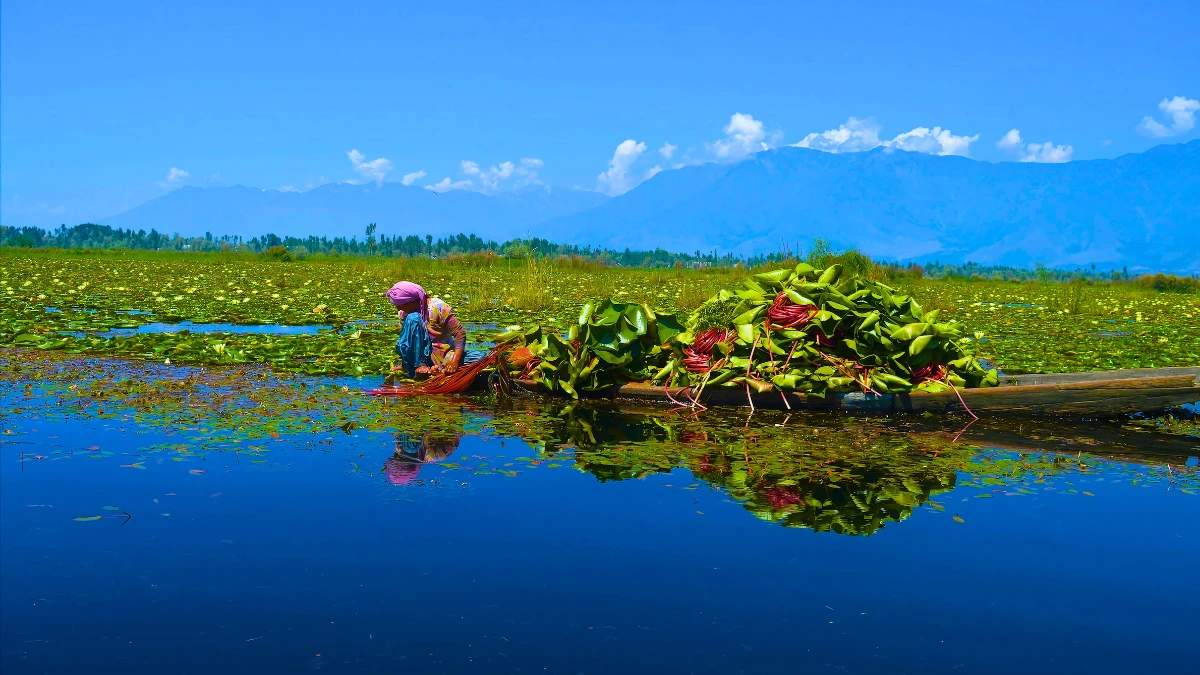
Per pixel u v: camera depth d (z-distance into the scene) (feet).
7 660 8.77
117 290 65.77
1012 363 33.40
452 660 8.93
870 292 25.32
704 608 10.31
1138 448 19.69
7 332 35.78
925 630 9.84
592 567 11.52
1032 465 17.78
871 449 19.11
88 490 14.55
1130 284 114.93
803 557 12.02
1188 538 13.08
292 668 8.63
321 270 107.55
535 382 25.88
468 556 11.86
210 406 22.06
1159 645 9.54
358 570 11.29
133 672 8.56
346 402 23.36
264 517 13.30
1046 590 11.00
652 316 25.64
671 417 22.72
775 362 24.38
